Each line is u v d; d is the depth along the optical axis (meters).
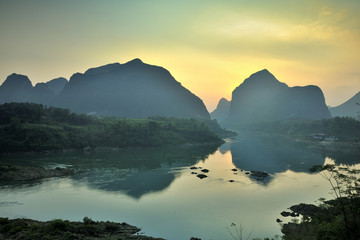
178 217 67.19
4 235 51.91
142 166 131.50
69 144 174.62
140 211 71.06
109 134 195.62
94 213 69.38
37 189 89.19
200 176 108.50
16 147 153.50
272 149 199.62
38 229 54.38
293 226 58.19
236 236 56.75
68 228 55.66
